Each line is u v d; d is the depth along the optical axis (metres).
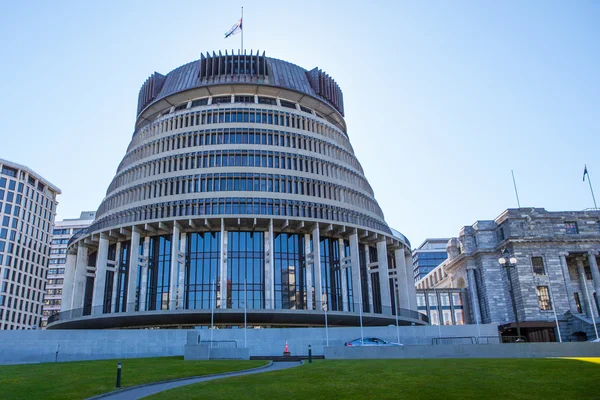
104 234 74.12
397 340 54.16
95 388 25.89
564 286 91.38
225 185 73.62
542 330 91.56
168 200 72.56
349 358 37.81
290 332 50.91
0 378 29.19
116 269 74.69
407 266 91.06
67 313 73.38
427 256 178.25
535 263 93.38
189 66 89.12
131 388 26.38
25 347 47.25
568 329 88.69
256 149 76.81
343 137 88.94
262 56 86.19
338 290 75.62
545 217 95.75
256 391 23.83
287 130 80.00
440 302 108.44
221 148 76.50
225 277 68.25
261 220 71.12
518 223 95.44
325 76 90.62
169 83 88.62
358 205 80.62
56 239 177.00
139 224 70.94
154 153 79.25
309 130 82.81
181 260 70.62
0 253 133.00
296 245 74.75
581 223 96.06
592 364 28.33
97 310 70.31
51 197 158.12
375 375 26.80
